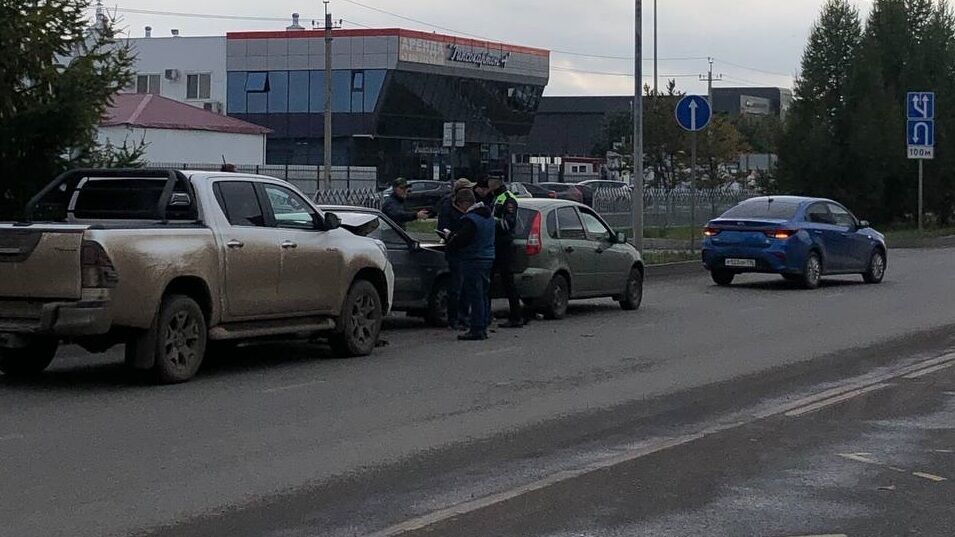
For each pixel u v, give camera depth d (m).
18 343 11.25
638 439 9.60
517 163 83.12
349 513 7.32
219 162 50.56
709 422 10.33
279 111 72.38
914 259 31.78
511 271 16.89
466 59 73.44
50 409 10.57
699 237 36.06
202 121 50.19
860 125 43.53
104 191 12.56
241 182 12.73
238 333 12.51
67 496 7.64
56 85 16.12
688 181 57.78
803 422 10.36
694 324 17.64
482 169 77.38
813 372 13.13
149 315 11.38
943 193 45.19
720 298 21.73
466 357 14.18
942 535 6.96
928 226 45.53
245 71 72.69
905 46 45.69
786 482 8.20
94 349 11.95
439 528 7.00
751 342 15.59
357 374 12.83
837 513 7.41
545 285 17.58
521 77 77.62
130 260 11.18
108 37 17.08
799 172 44.50
